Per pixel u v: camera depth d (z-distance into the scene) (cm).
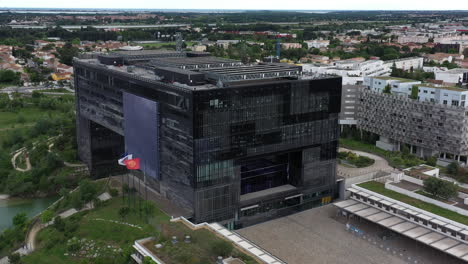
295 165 18338
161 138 17062
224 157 15900
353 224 16825
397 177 17788
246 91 15775
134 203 17362
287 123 17125
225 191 16262
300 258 14338
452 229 14112
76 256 14400
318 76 18700
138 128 18238
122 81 19050
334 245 15212
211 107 15150
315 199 18912
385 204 16125
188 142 15375
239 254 12281
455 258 14238
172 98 15838
